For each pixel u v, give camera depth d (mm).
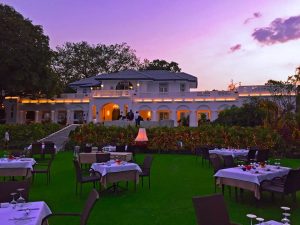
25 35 37281
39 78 38562
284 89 35281
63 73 64000
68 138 27234
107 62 66750
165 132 24344
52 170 15820
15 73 36625
